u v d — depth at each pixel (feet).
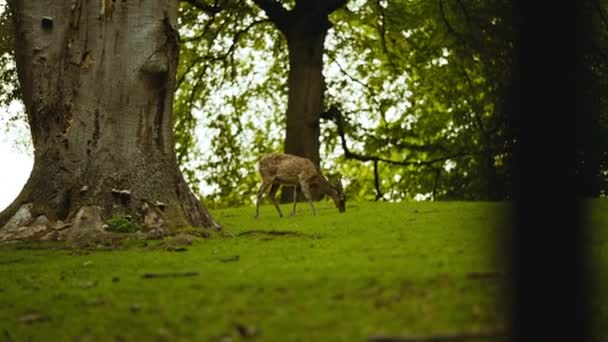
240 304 26.55
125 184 52.90
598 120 93.35
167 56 55.26
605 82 94.17
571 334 20.93
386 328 22.68
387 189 140.77
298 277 30.55
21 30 55.21
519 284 21.11
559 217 20.95
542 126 20.63
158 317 25.91
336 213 68.13
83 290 32.01
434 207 66.18
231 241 47.67
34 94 54.29
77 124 53.47
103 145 53.26
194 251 43.55
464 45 112.37
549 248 20.93
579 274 21.02
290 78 109.70
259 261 37.45
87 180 52.65
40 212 51.67
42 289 33.37
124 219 51.08
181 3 115.75
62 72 54.19
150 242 47.62
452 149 131.95
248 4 117.80
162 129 55.16
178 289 30.07
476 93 123.75
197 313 25.89
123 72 54.19
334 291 27.48
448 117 135.13
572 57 20.42
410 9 119.34
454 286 26.89
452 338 21.20
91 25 54.34
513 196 21.16
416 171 137.69
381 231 48.73
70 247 47.37
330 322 23.67
